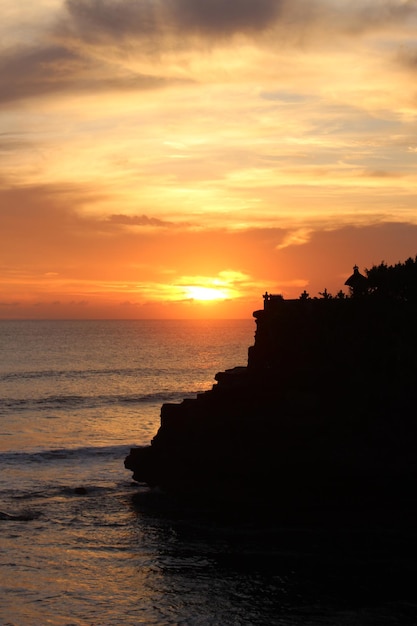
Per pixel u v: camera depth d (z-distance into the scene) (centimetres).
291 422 3812
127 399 9300
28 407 8481
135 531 3431
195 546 3206
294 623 2417
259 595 2664
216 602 2603
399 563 2975
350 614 2492
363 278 4238
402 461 3591
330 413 3828
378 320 3950
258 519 3603
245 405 3988
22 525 3516
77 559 3050
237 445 3894
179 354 18112
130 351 19138
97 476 4616
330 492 3706
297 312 4156
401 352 3800
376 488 3634
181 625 2403
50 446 5838
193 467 4012
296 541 3256
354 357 3909
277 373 3988
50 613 2495
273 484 3797
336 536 3312
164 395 9744
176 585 2764
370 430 3728
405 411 3709
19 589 2711
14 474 4688
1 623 2402
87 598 2636
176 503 3900
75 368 13812
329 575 2842
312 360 4006
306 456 3725
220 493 3903
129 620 2441
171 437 4150
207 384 11319
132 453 4266
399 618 2461
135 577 2848
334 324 4041
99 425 7094
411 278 4125
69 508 3828
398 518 3559
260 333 4272
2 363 14775
